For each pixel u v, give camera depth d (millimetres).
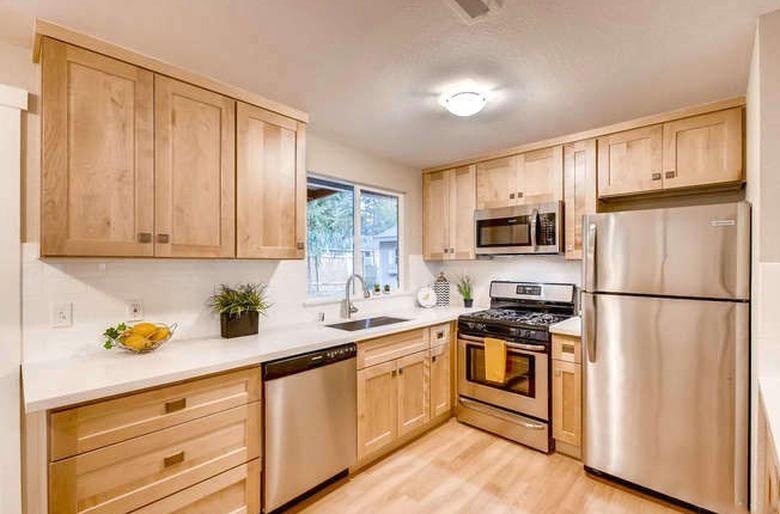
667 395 1988
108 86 1613
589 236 2229
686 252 1932
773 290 1528
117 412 1413
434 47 1688
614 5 1397
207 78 1917
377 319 3176
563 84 2025
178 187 1816
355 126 2662
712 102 2242
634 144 2549
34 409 1220
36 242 1686
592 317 2227
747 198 2082
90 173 1566
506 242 3146
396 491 2172
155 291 2039
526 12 1443
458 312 3340
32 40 1623
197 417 1615
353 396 2285
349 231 3289
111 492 1399
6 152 1607
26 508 1651
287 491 1925
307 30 1560
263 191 2150
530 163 3053
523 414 2697
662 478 2012
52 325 1716
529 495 2127
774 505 1237
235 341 2105
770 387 1449
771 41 1466
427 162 3590
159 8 1406
